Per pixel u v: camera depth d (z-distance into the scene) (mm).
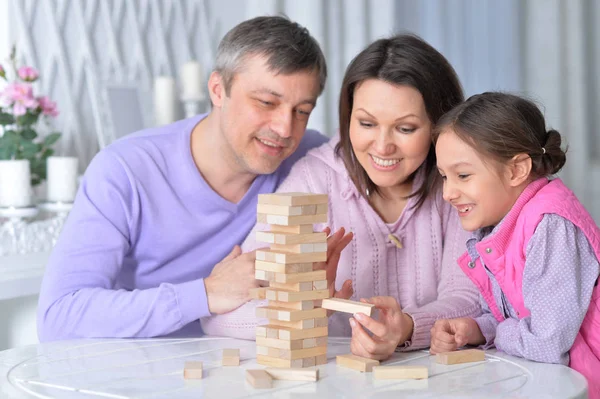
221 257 1575
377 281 1490
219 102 1488
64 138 2406
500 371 1113
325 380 1060
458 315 1354
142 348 1253
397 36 1410
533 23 4156
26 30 2307
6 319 1949
